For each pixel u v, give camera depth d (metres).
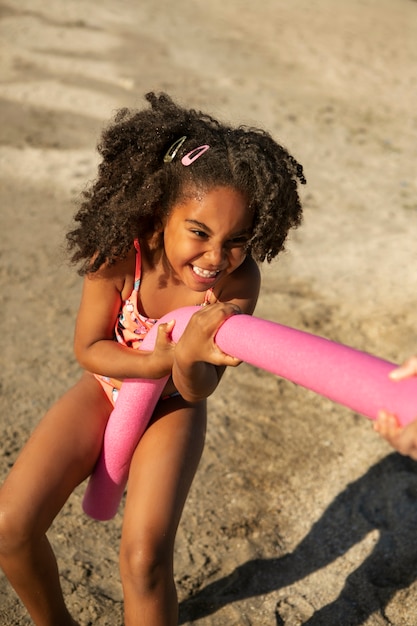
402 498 3.30
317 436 3.72
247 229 2.11
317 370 1.55
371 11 16.09
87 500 2.47
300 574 2.97
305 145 7.99
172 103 2.36
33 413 3.77
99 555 3.01
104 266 2.29
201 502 3.28
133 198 2.21
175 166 2.12
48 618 2.35
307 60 11.74
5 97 8.39
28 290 4.88
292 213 2.25
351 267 5.45
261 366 1.71
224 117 8.40
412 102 10.08
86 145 7.29
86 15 12.88
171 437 2.27
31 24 11.77
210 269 2.12
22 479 2.21
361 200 6.76
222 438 3.66
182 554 3.02
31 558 2.22
